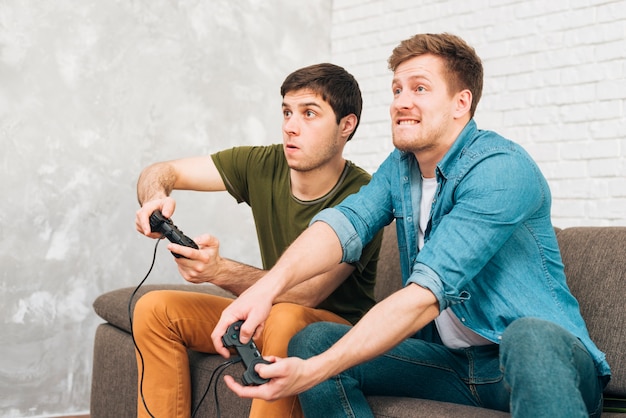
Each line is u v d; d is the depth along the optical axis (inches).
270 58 159.0
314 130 77.9
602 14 121.0
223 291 102.6
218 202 151.6
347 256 66.5
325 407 60.0
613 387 68.2
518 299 62.2
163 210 70.1
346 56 165.9
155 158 142.6
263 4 158.1
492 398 63.2
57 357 131.7
